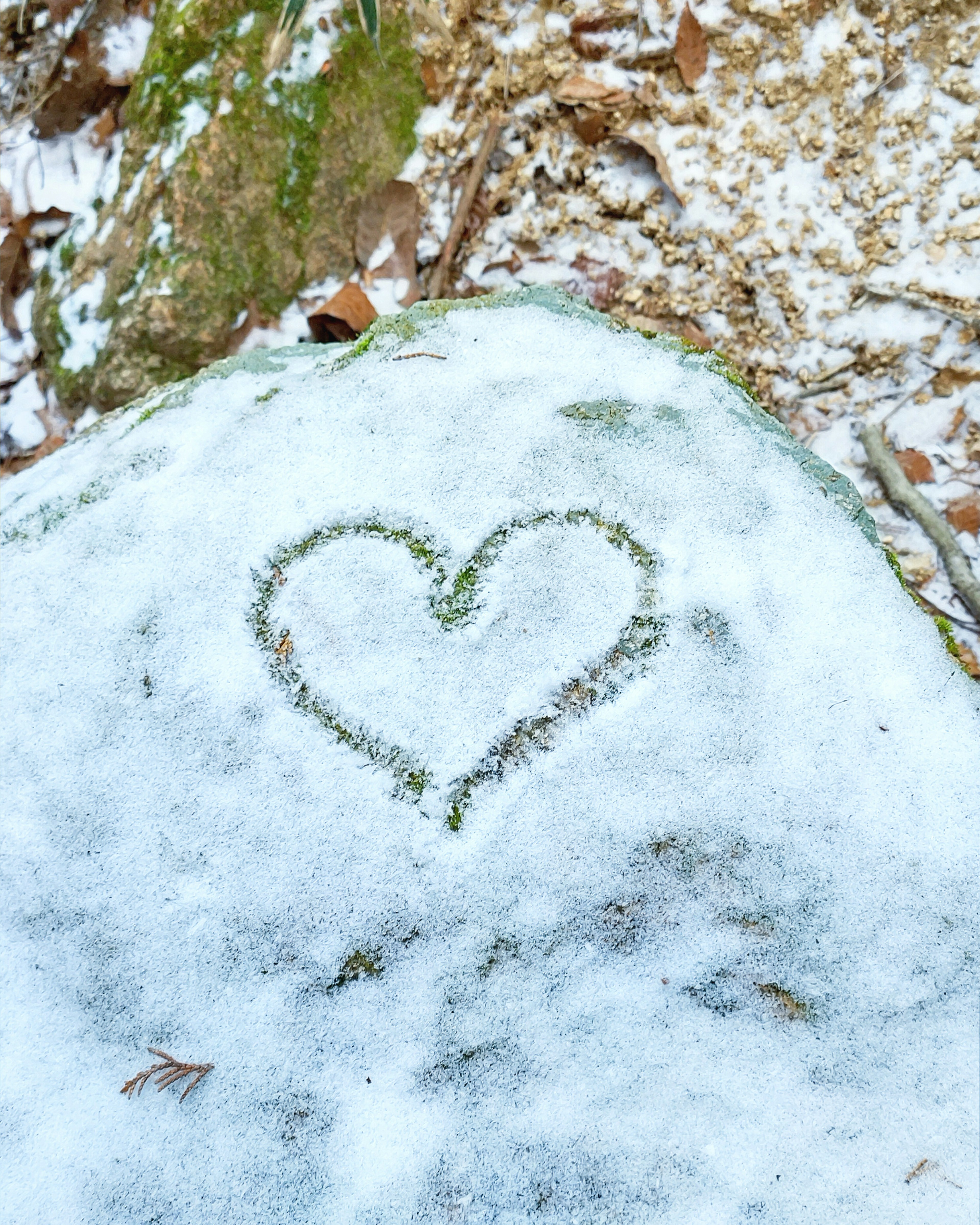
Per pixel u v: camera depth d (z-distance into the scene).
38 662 0.57
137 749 0.55
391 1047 0.52
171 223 0.81
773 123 0.84
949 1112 0.51
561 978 0.52
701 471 0.58
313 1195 0.51
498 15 0.86
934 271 0.83
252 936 0.53
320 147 0.83
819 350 0.84
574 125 0.86
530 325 0.62
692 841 0.53
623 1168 0.50
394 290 0.85
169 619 0.57
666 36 0.85
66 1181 0.51
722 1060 0.51
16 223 0.86
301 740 0.55
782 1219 0.50
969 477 0.82
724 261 0.85
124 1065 0.52
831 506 0.58
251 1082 0.52
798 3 0.83
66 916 0.54
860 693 0.55
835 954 0.52
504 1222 0.50
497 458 0.59
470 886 0.53
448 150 0.86
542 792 0.54
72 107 0.86
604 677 0.55
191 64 0.82
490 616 0.56
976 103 0.82
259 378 0.62
